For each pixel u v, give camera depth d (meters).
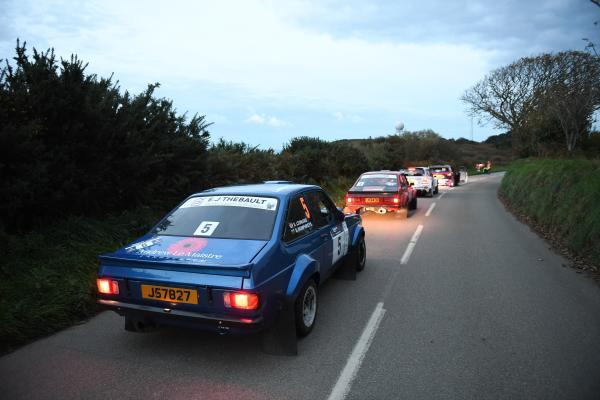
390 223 12.19
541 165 15.81
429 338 4.12
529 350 3.85
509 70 39.41
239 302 3.16
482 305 5.09
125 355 3.76
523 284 5.97
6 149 5.50
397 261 7.40
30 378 3.35
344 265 6.18
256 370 3.48
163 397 3.09
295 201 4.47
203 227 4.00
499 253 8.05
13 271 5.09
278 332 3.69
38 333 4.19
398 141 50.97
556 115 21.62
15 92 5.91
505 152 83.69
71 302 4.75
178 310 3.35
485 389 3.20
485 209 15.86
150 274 3.43
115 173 7.32
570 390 3.18
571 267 6.97
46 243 5.94
